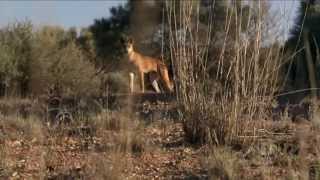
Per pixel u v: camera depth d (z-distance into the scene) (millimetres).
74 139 22406
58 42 45094
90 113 28047
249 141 19953
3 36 41625
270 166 16875
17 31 43000
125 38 45719
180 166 17625
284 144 18984
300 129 18766
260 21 20203
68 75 45469
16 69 40000
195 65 21500
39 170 16953
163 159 18625
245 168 16422
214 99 20953
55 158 18766
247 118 20391
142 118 27047
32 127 23750
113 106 29578
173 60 21844
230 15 20391
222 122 20375
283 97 28766
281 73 22859
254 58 20500
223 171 15938
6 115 27750
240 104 20516
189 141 21219
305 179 14602
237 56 20562
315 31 22984
